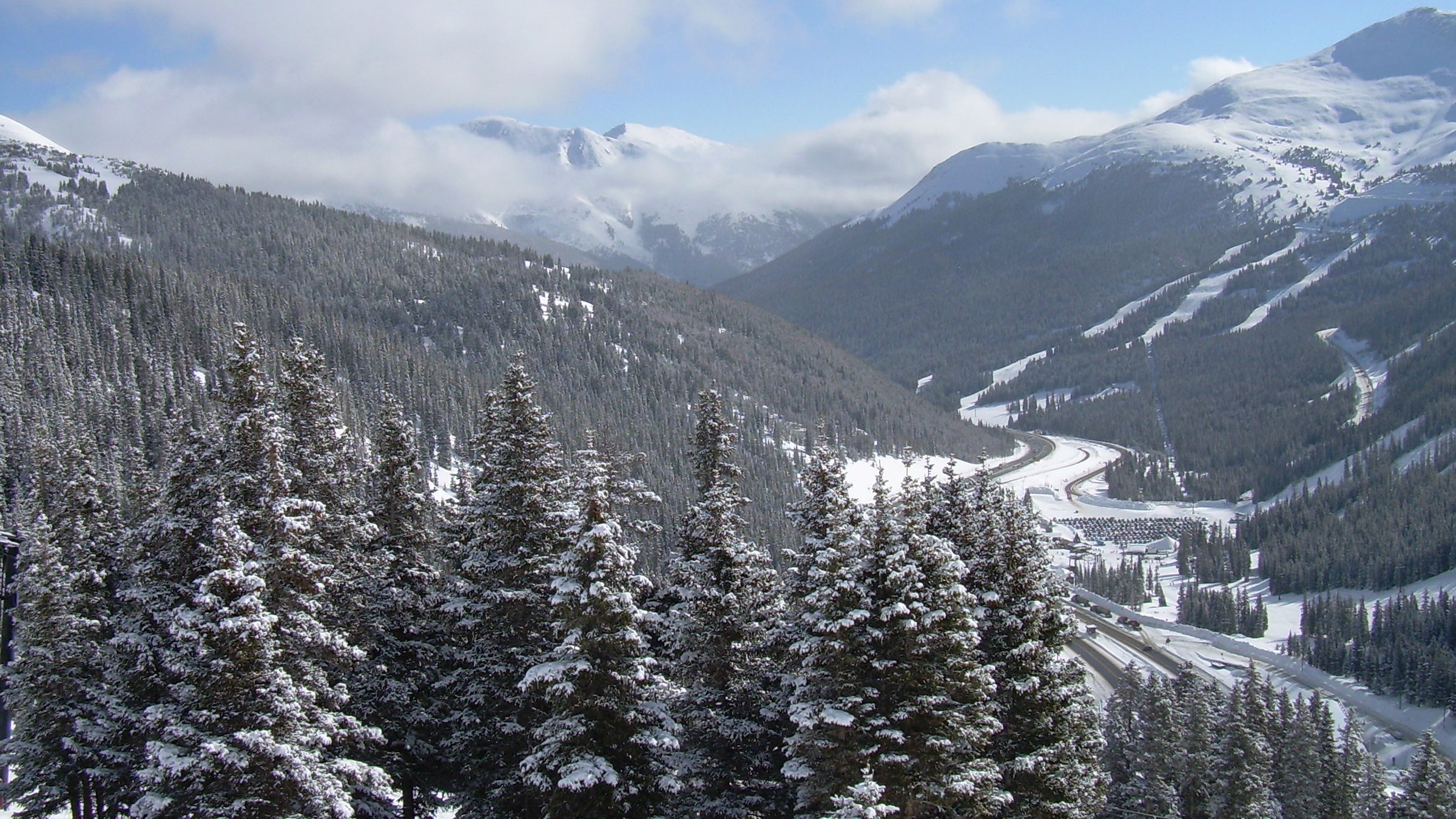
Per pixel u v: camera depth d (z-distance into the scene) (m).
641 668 29.88
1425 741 74.38
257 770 26.98
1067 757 36.66
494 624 34.66
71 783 39.62
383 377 179.75
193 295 194.25
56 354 149.50
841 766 29.70
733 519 34.03
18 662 38.00
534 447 35.22
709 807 33.25
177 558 30.06
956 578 30.80
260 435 29.77
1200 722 67.44
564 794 29.64
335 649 29.42
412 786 37.91
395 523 37.62
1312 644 146.00
